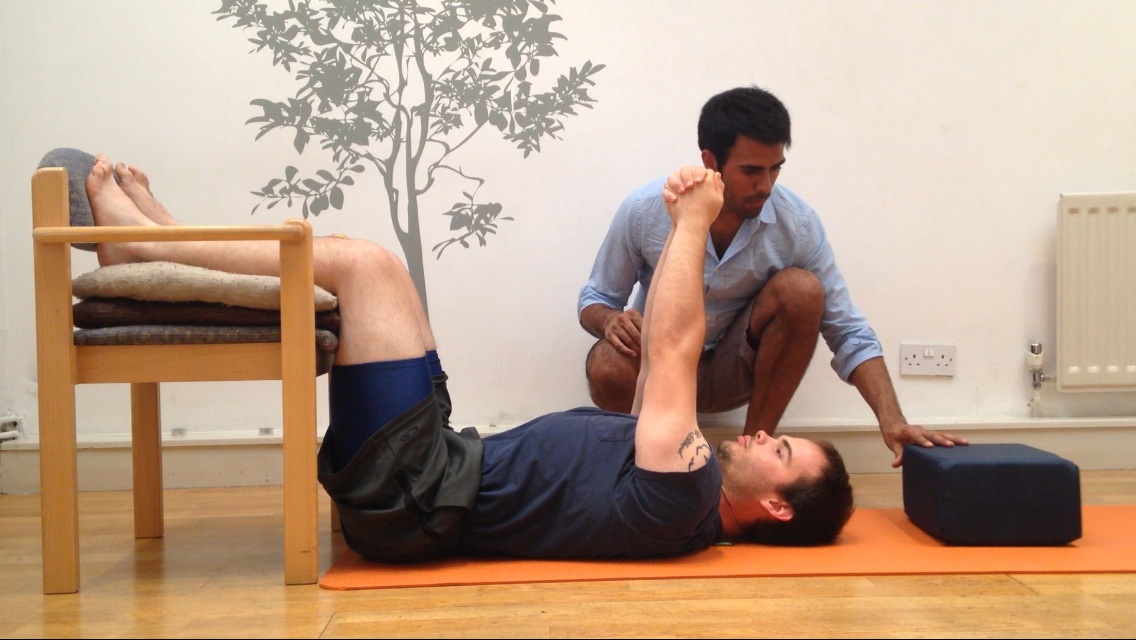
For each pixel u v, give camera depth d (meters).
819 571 1.55
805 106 2.72
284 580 1.56
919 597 1.42
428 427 1.59
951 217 2.75
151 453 1.94
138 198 1.74
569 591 1.46
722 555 1.67
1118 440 2.71
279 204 2.65
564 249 2.71
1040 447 2.70
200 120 2.62
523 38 2.68
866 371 2.19
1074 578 1.54
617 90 2.70
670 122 2.71
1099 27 2.74
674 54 2.70
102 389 2.64
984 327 2.74
